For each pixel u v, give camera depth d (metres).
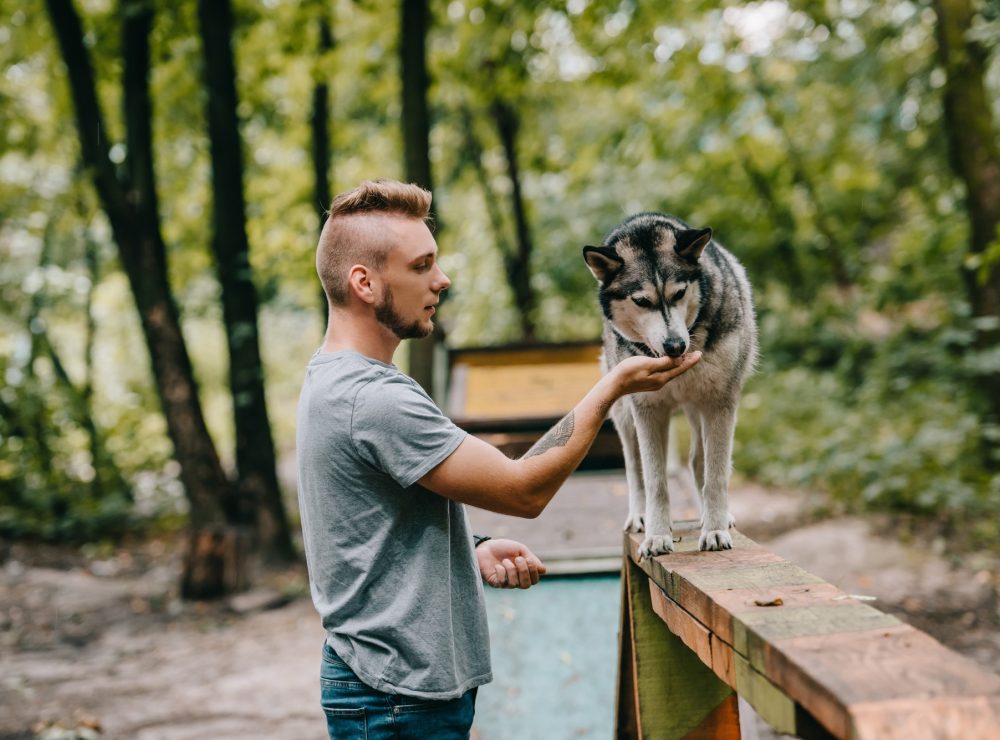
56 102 10.02
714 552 2.40
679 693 2.53
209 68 9.05
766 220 13.26
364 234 1.96
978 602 5.63
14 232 11.30
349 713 1.85
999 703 1.17
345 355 1.96
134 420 13.07
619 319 2.91
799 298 13.50
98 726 4.77
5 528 10.09
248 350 9.36
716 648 1.83
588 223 13.09
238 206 9.29
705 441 2.72
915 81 10.48
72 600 7.83
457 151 13.69
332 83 11.51
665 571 2.22
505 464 1.84
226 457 16.89
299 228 11.95
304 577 8.71
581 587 3.98
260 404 9.40
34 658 6.25
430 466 1.83
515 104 12.62
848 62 11.41
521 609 3.91
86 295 13.20
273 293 14.44
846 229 13.23
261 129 12.53
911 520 7.49
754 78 12.66
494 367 7.28
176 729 4.80
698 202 13.46
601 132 13.16
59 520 10.60
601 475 5.55
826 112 12.84
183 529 11.23
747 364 2.90
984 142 7.73
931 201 11.29
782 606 1.69
